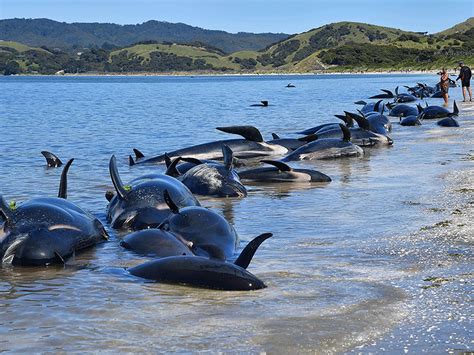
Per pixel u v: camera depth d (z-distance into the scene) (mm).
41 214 10570
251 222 12516
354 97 64062
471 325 6875
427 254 9805
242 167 20594
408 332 6742
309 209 13602
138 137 29297
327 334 6723
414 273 8859
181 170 17641
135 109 49312
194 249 10234
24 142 27438
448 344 6398
